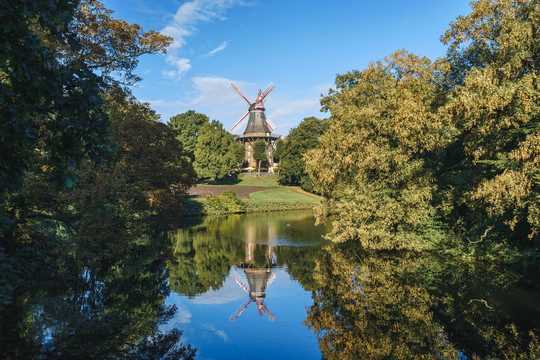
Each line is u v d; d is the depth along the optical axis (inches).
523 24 549.0
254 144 3378.4
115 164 590.9
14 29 165.5
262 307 406.0
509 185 512.1
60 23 195.8
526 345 301.3
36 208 501.0
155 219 853.2
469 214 692.1
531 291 459.8
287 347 298.8
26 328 311.0
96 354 267.1
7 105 166.1
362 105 863.1
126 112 676.7
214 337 313.6
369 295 456.4
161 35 596.1
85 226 528.4
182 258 705.6
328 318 372.2
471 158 717.9
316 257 719.1
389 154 706.8
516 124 527.2
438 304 414.6
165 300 422.0
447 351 291.0
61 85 179.9
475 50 794.2
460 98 571.8
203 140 2792.8
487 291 463.2
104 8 547.2
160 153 714.2
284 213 1856.5
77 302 391.5
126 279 516.1
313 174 861.8
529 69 560.7
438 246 732.7
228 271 597.9
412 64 786.2
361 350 294.7
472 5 711.7
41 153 380.8
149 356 270.2
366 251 775.1
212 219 1541.6
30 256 450.0
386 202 738.2
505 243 625.0
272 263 666.2
